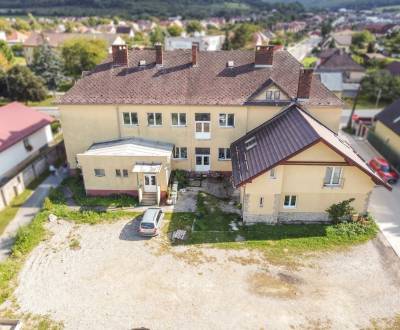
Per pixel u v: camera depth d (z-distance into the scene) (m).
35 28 183.88
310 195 28.98
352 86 84.25
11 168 39.50
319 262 25.55
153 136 35.84
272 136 31.05
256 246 27.16
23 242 27.44
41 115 45.94
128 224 30.02
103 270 24.97
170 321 21.02
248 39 128.12
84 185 34.81
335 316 21.30
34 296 22.88
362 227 29.03
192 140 35.72
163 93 34.44
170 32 160.88
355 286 23.50
